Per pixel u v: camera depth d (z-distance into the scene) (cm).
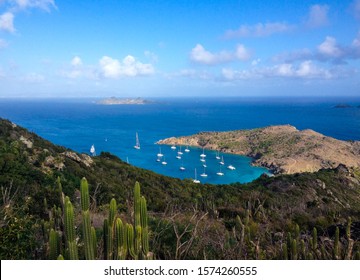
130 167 3759
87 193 435
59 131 17100
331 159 10281
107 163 3656
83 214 435
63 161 2667
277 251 621
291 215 1420
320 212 1811
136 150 12544
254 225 781
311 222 1304
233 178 9119
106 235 473
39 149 2736
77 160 3075
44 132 16488
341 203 3575
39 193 1468
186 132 18112
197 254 590
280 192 3294
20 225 588
